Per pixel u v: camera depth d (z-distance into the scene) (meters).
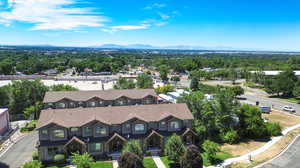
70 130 39.31
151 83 85.19
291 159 39.59
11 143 45.28
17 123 57.53
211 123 47.47
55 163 37.22
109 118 41.50
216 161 38.12
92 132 39.94
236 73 139.12
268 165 37.25
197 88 96.38
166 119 42.78
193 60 197.75
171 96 76.69
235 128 50.09
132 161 30.06
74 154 34.62
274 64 175.38
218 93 52.31
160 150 41.25
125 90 63.84
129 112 43.41
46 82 108.88
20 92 63.25
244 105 52.75
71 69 198.62
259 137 50.19
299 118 64.19
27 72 156.62
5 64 143.25
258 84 121.88
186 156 32.34
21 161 37.88
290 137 50.12
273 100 86.19
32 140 46.84
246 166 36.69
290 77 95.56
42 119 39.50
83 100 58.81
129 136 40.78
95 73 166.12
